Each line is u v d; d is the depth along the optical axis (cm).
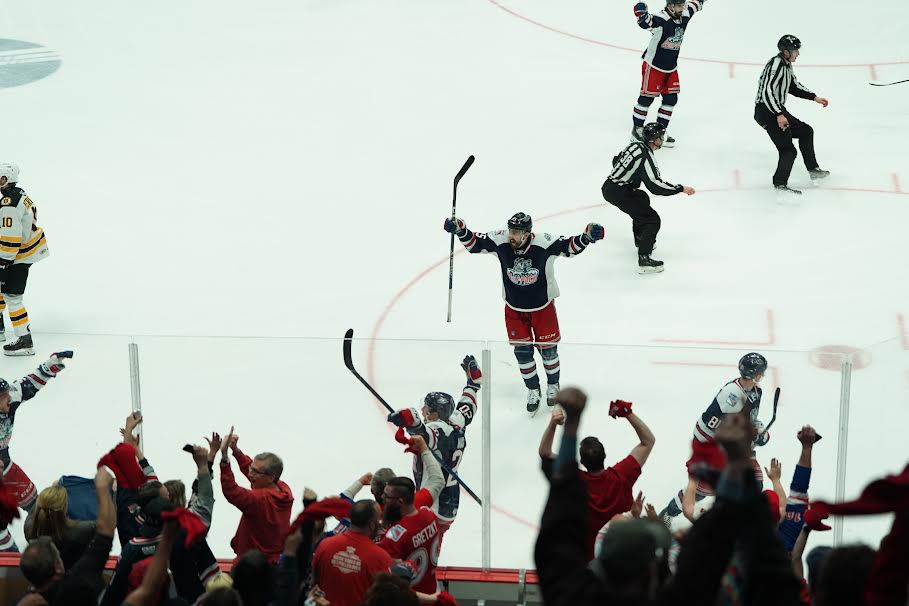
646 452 1155
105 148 2880
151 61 3444
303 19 3762
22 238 1867
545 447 1125
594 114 3011
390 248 2362
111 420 1419
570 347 1377
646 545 461
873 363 1333
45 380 1401
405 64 3391
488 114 3031
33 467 1413
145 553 996
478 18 3728
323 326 2066
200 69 3384
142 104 3145
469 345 1362
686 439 1377
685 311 2066
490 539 1312
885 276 2162
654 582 609
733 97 3086
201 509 1109
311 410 1404
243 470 1235
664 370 1369
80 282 2242
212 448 1152
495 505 1336
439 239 2397
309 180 2686
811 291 2119
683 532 716
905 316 2023
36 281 2252
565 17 3722
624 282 2178
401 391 1388
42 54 3491
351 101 3144
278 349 1398
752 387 1355
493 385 1369
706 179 2603
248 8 3866
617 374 1380
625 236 2372
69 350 1402
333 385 1395
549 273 1742
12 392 1386
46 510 1066
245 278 2252
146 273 2277
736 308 2069
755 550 462
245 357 1402
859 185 2542
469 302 2144
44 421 1412
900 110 2945
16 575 1243
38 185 2675
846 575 592
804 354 1341
